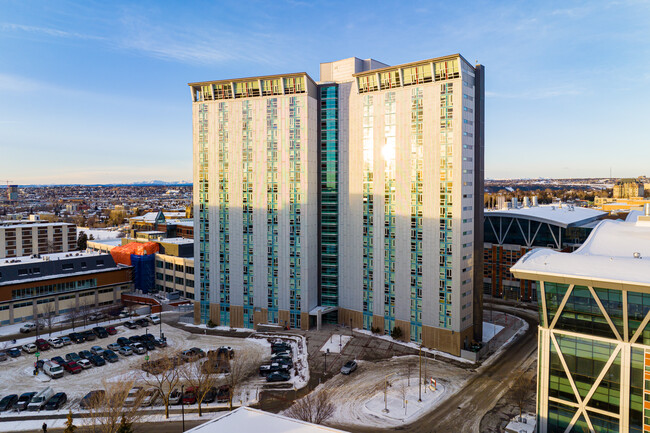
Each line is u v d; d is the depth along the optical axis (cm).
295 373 7650
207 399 6606
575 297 5262
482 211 8856
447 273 8506
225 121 10562
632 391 5000
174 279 13188
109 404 5650
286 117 10044
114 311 11462
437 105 8588
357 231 9944
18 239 16712
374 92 9544
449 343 8525
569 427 5450
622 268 5234
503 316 11094
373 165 9594
